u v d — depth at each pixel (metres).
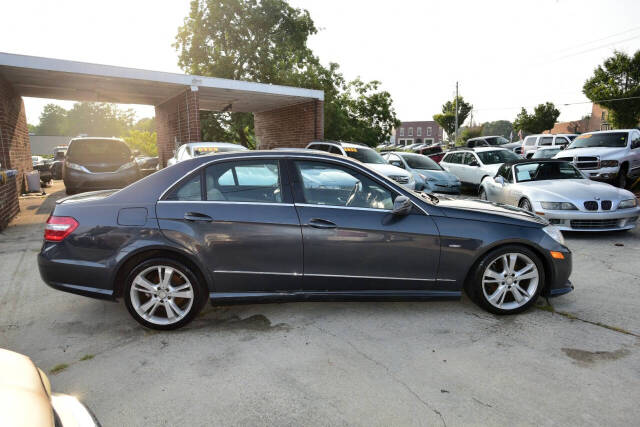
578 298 4.03
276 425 2.26
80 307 3.96
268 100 15.64
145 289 3.38
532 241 3.54
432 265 3.50
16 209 9.05
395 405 2.42
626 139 11.07
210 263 3.33
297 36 24.33
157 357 3.00
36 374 1.45
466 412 2.35
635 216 6.34
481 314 3.68
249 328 3.46
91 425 1.38
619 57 32.16
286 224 3.37
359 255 3.43
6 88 10.48
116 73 10.85
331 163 3.54
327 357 2.97
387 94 26.11
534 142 20.19
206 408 2.41
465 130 50.75
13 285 4.59
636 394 2.49
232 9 22.64
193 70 23.92
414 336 3.28
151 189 3.41
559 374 2.72
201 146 10.63
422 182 10.73
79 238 3.30
